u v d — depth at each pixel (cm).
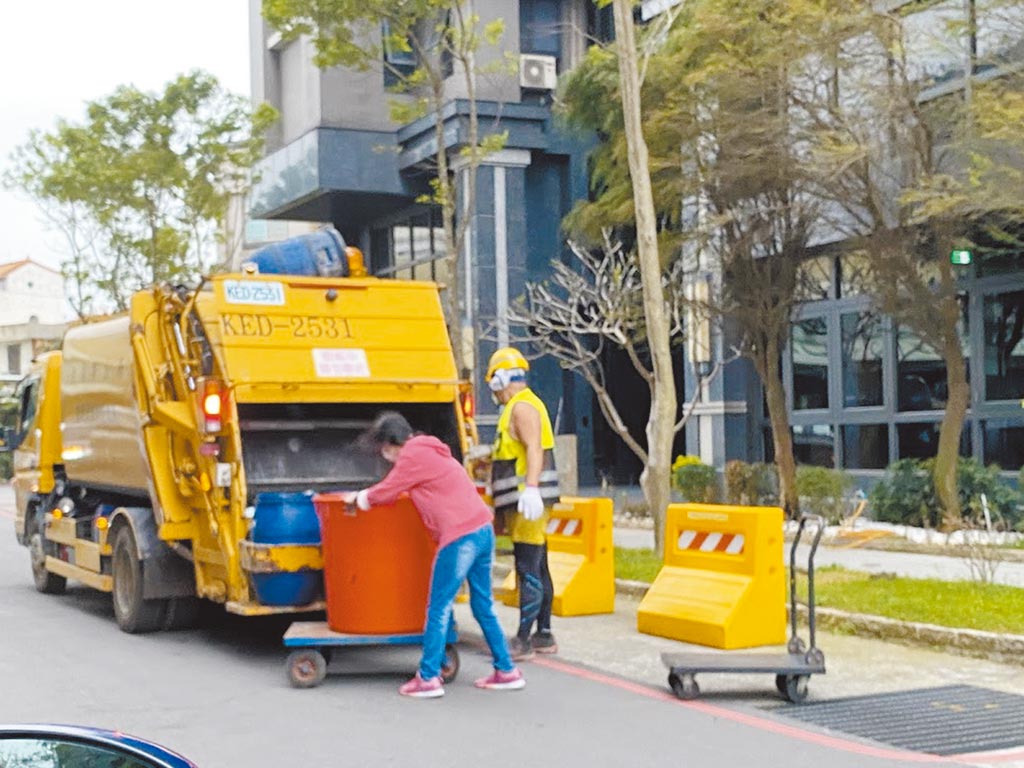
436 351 1158
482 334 2712
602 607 1301
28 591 1616
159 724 848
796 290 2188
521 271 3095
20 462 1647
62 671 1042
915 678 981
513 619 1307
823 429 2459
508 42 3091
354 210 3469
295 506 1021
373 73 3253
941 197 1666
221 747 784
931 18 1906
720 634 1095
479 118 3041
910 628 1102
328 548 974
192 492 1131
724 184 1972
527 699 922
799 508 2070
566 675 1012
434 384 1143
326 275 1217
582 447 3312
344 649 1139
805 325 2486
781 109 1886
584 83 2400
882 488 2034
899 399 2284
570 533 1323
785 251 2059
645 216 1528
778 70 1847
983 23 1770
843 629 1159
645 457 1967
